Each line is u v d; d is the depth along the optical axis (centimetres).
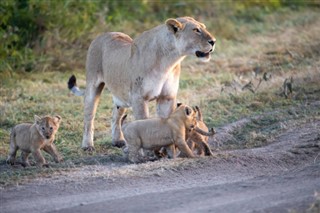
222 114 1590
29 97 1764
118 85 1334
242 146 1364
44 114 1633
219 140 1402
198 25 1264
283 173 1162
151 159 1249
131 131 1228
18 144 1247
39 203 1034
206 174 1155
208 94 1758
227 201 1000
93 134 1439
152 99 1288
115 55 1348
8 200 1052
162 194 1046
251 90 1677
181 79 1920
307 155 1261
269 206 970
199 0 2634
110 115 1627
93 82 1409
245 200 1001
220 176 1150
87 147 1382
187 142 1265
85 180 1118
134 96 1283
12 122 1557
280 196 1014
